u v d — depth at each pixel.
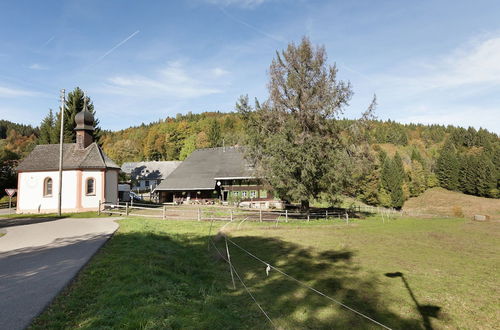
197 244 16.30
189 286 9.24
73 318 6.14
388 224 28.66
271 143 25.86
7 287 7.79
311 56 28.14
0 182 46.62
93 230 18.31
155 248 13.05
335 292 9.78
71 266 9.73
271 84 28.67
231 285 10.24
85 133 36.19
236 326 7.05
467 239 20.12
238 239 18.48
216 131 91.44
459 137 123.19
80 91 50.81
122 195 52.16
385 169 67.00
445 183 85.69
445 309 8.64
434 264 13.34
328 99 27.09
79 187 33.16
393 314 8.28
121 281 8.35
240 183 45.94
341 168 25.77
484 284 10.71
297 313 8.13
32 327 5.61
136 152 105.00
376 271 12.16
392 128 150.38
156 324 5.84
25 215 29.98
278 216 29.86
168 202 47.53
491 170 75.06
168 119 153.25
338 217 31.44
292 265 12.88
